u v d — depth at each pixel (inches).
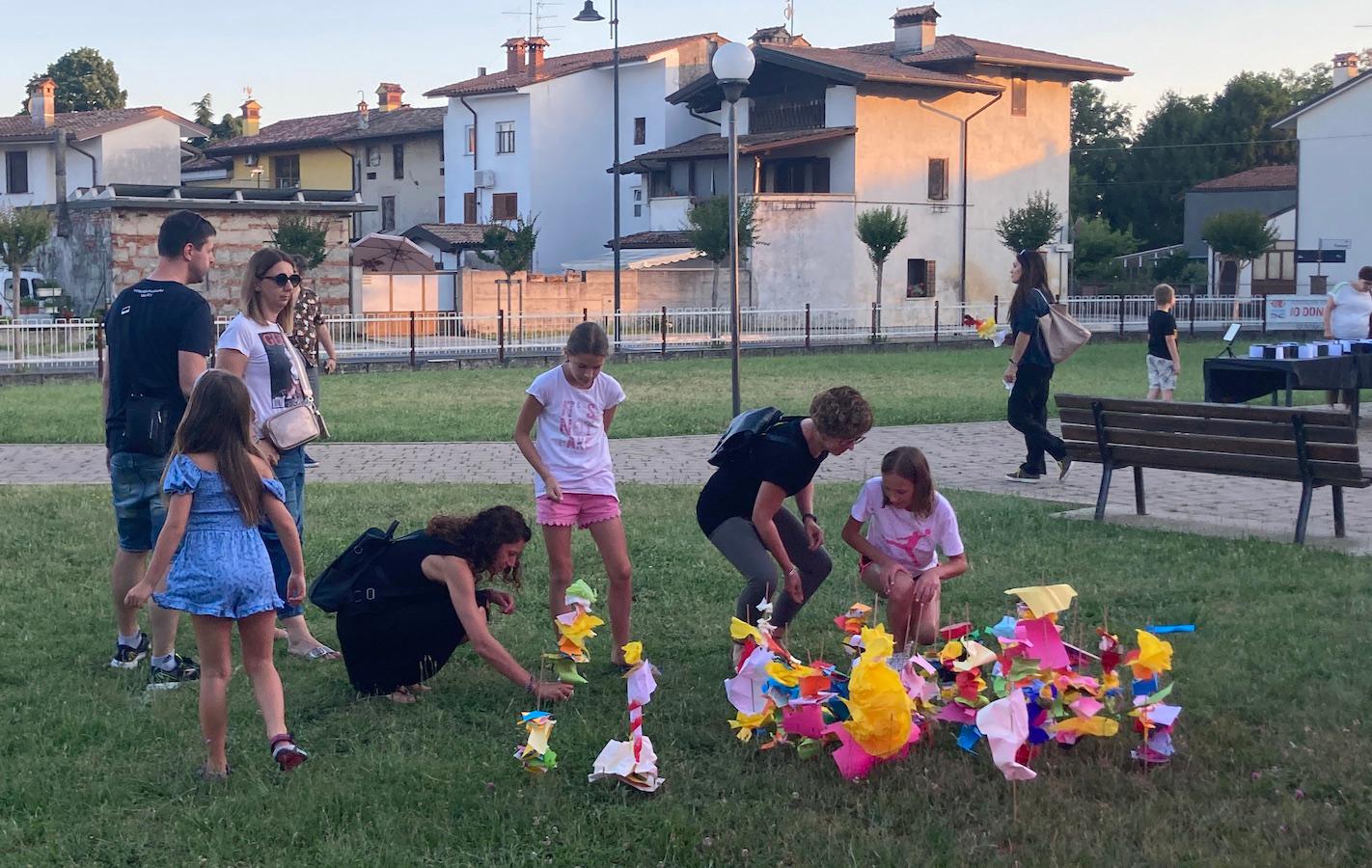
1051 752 207.2
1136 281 2322.8
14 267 1416.1
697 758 211.3
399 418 733.3
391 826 185.9
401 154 2539.4
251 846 181.8
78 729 223.9
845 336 1425.9
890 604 249.6
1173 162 3376.0
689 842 181.2
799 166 1978.3
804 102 1979.6
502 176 2332.7
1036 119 2107.5
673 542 365.4
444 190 2464.3
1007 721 189.2
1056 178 2135.8
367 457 579.5
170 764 209.6
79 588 322.0
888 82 1913.1
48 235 1430.9
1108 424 399.2
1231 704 228.5
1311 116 1994.3
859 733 194.9
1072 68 2087.8
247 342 268.4
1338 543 361.4
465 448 610.2
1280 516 412.2
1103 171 3518.7
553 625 270.8
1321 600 297.1
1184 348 1440.7
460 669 259.6
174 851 180.9
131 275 1505.9
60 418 726.5
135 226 1502.2
